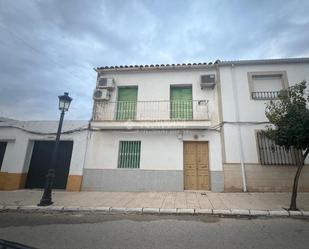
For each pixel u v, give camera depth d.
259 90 9.10
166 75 9.95
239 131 8.61
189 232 4.22
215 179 8.38
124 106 9.88
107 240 3.81
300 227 4.47
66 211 5.98
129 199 7.08
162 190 8.52
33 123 10.05
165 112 9.41
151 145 9.07
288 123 5.65
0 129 10.05
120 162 9.16
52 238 3.92
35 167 9.84
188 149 9.04
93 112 9.69
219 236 3.97
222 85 9.27
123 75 10.26
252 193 7.83
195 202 6.54
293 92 6.04
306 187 7.82
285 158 8.09
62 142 9.98
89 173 9.05
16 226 4.69
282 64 9.10
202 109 9.15
